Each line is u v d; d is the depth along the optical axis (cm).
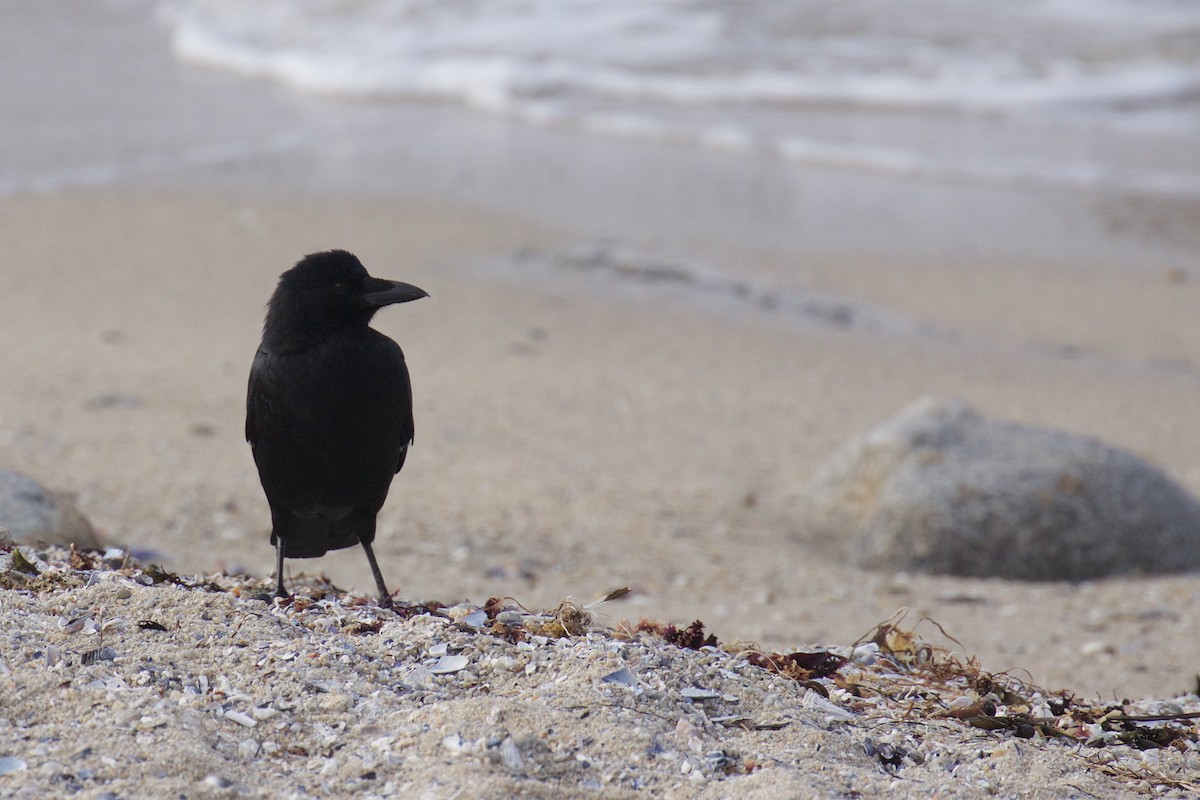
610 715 516
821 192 2603
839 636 984
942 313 2027
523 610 664
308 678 532
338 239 2130
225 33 3747
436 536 1167
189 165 2527
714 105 3206
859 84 3338
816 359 1806
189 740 476
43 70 3316
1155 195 2648
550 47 3572
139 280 1898
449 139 2856
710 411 1581
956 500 1212
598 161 2739
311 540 759
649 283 2045
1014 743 546
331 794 461
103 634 550
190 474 1245
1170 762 552
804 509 1324
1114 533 1209
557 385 1628
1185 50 3522
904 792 488
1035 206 2573
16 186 2323
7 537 705
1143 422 1623
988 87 3319
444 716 506
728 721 534
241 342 1678
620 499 1291
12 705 490
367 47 3578
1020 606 1097
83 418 1362
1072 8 3912
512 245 2166
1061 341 1939
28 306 1755
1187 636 1022
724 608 1038
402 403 704
